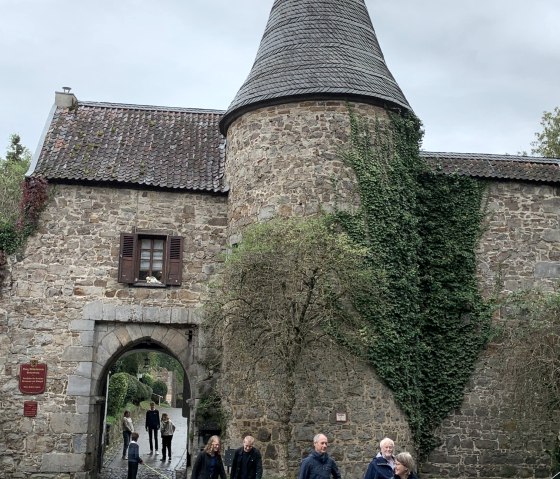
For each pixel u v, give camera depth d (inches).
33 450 567.2
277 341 459.5
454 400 607.8
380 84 589.6
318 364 518.6
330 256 452.1
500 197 650.8
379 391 528.1
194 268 609.6
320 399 515.8
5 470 561.9
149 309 595.5
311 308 462.0
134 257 601.9
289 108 576.7
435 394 606.5
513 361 561.0
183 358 599.5
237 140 605.6
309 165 560.7
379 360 527.5
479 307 626.5
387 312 537.0
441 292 622.8
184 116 722.2
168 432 786.2
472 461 601.3
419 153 628.7
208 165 650.2
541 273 641.0
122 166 627.5
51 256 597.0
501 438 607.5
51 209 604.4
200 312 594.6
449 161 662.5
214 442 386.6
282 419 449.7
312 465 319.0
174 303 601.0
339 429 514.6
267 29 653.3
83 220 605.9
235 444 532.1
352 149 565.3
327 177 557.6
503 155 690.8
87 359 582.9
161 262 614.2
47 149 637.9
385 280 530.6
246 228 561.6
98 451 645.3
